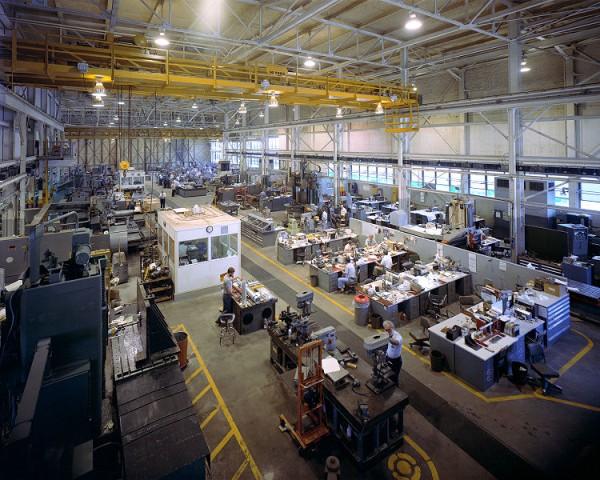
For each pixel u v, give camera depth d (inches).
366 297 423.8
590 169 479.8
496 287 471.2
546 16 494.3
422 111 643.5
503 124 712.4
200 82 421.1
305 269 617.3
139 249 665.0
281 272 603.2
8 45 331.6
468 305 428.1
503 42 585.0
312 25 534.0
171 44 601.6
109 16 387.9
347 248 615.2
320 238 682.8
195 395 300.4
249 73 458.3
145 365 239.3
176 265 475.5
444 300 440.5
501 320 341.4
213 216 543.8
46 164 702.5
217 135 1625.2
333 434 251.4
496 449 245.8
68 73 350.9
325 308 466.9
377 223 812.0
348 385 252.4
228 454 243.6
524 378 309.9
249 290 433.4
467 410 282.8
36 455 138.3
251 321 402.3
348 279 513.3
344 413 232.8
